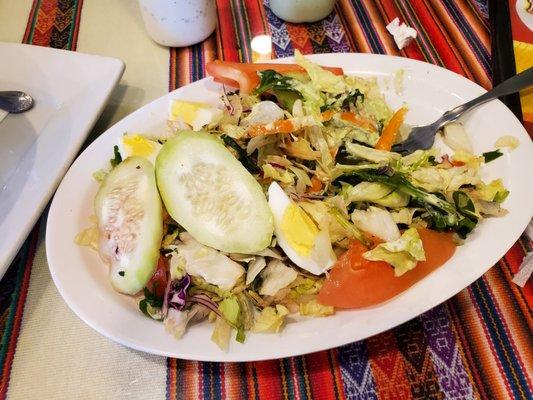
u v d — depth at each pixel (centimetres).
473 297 22
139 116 27
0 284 24
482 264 20
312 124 24
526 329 21
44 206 24
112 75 29
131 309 20
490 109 25
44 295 23
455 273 20
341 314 20
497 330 21
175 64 33
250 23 35
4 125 28
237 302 20
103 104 28
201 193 22
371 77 28
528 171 22
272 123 24
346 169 24
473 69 30
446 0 35
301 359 21
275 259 22
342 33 34
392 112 27
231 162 22
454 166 24
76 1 38
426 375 20
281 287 21
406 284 20
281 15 35
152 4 31
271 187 22
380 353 21
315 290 21
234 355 18
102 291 21
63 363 21
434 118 27
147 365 21
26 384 21
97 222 23
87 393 20
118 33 36
